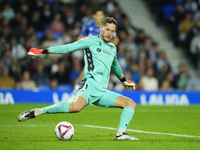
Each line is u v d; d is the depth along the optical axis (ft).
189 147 55.11
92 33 103.71
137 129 82.07
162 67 197.16
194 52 222.28
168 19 240.53
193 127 86.58
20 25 198.49
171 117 112.68
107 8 222.69
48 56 185.26
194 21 237.45
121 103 62.64
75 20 212.23
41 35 207.00
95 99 62.85
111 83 183.42
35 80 174.60
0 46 186.29
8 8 205.46
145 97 171.63
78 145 55.42
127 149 52.34
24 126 83.66
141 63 194.49
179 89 192.34
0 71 173.99
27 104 150.10
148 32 243.40
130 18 249.14
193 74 224.12
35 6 210.59
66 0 223.10
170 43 239.09
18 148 52.42
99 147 53.67
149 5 257.96
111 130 79.25
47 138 63.52
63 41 202.39
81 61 194.70
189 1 240.53
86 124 92.12
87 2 222.28
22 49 185.68
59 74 180.55
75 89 108.58
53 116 110.22
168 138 65.87
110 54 64.54
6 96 153.58
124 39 211.00
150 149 52.70
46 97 159.22
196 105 168.35
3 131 73.61
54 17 212.23
